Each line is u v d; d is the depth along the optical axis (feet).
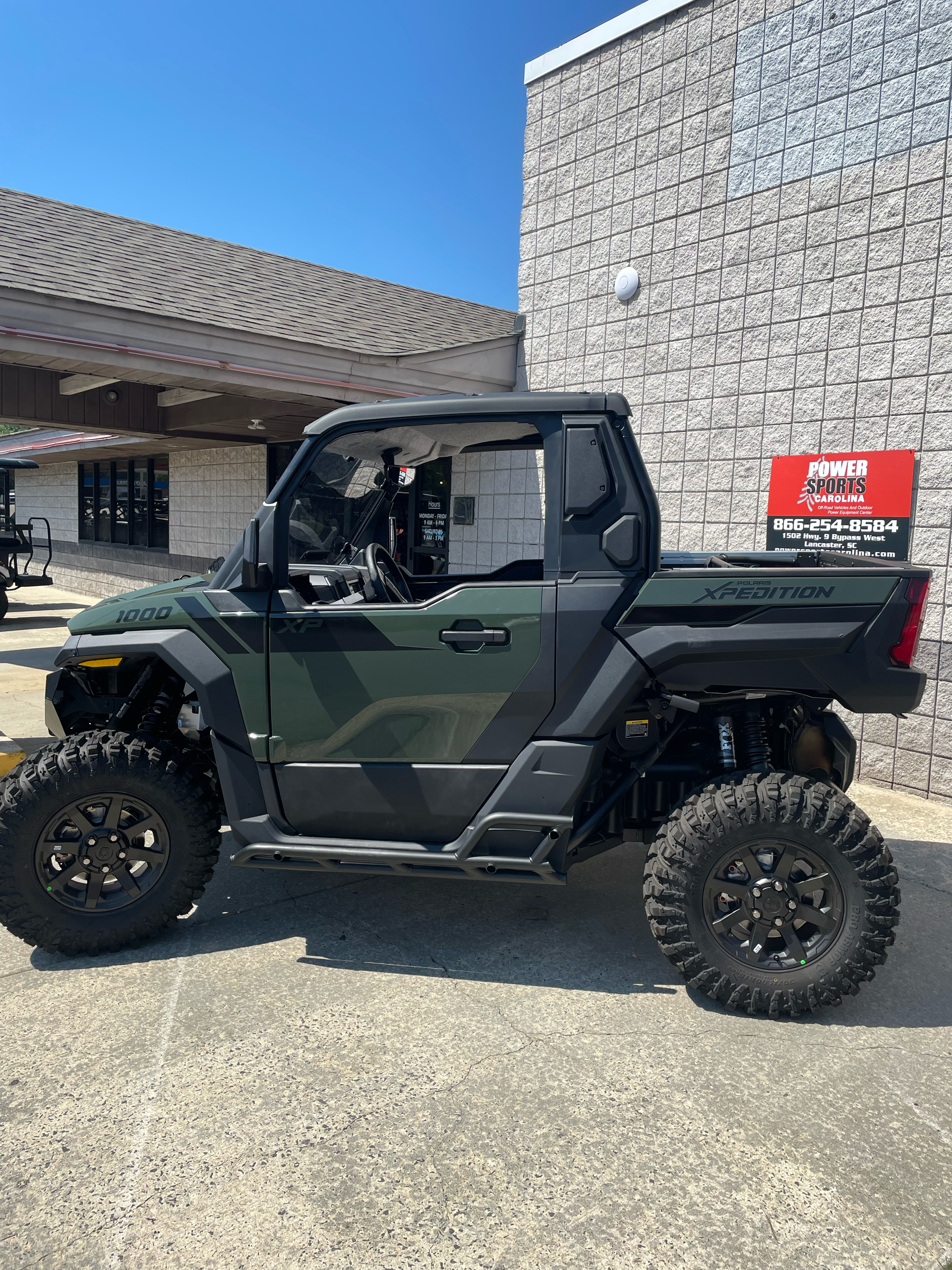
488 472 25.52
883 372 17.88
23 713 23.08
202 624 10.39
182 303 25.17
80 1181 7.11
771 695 10.40
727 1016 9.81
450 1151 7.52
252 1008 9.73
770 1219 6.83
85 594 59.98
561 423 9.83
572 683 9.79
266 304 28.78
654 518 9.82
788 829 9.41
